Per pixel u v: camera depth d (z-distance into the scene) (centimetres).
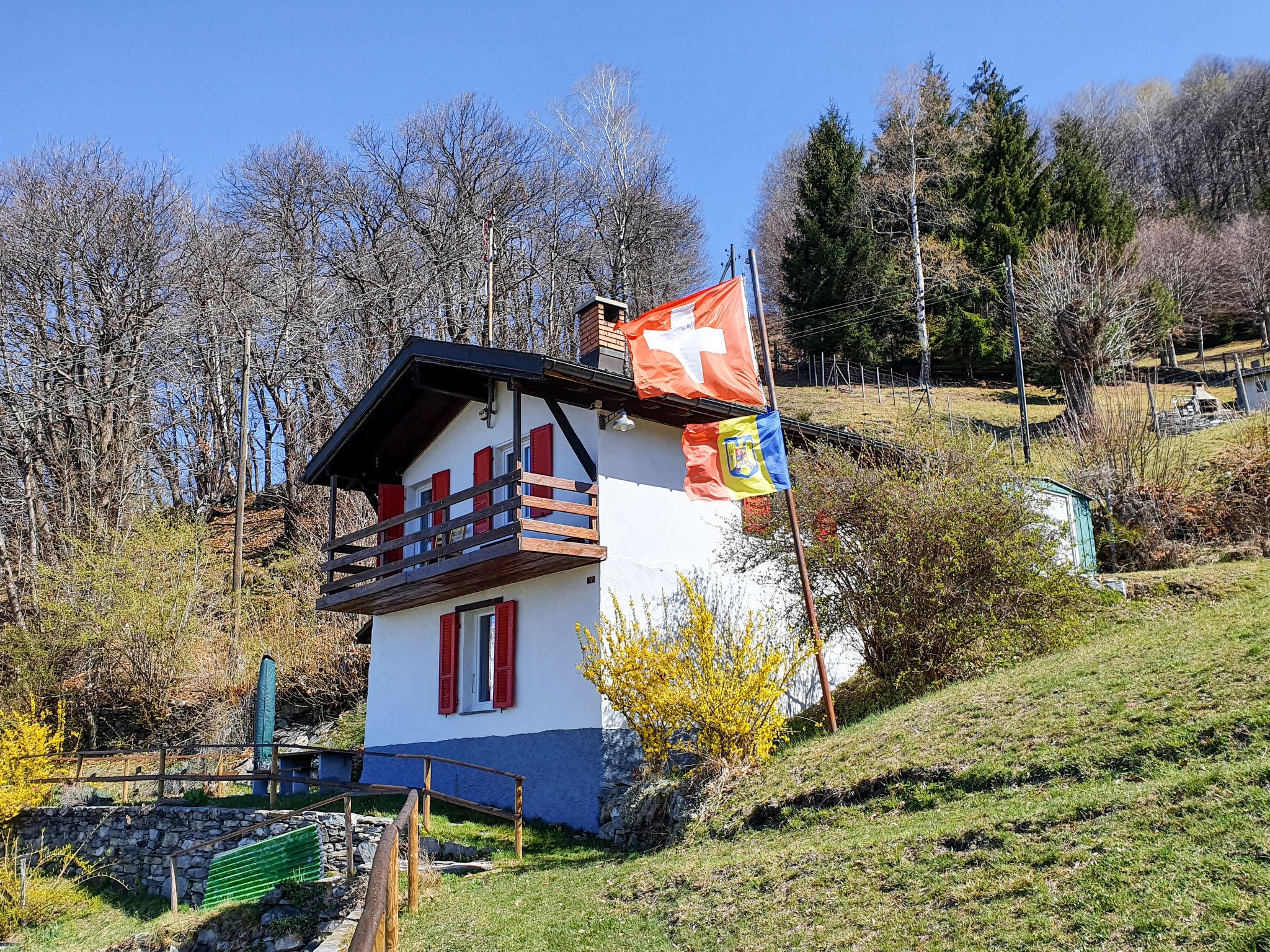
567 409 1515
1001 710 1004
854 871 744
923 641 1372
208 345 3919
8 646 2559
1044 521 1445
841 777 995
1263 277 4959
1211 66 7694
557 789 1395
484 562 1377
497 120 4594
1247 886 522
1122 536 2036
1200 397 3431
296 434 4041
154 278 3788
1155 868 574
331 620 2627
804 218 5056
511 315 4378
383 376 1641
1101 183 5047
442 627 1698
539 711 1457
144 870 1612
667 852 1038
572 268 4594
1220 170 6638
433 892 1069
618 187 4631
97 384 3562
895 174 4797
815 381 4938
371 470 1908
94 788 2006
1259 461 2089
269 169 4369
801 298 5034
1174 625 1150
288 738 2330
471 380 1650
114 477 3469
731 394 1327
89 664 2508
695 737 1212
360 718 2305
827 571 1465
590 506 1404
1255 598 1191
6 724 2109
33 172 3678
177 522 2819
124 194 3812
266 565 3338
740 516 1602
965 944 572
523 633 1517
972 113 4953
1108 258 3781
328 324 4019
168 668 2514
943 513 1388
